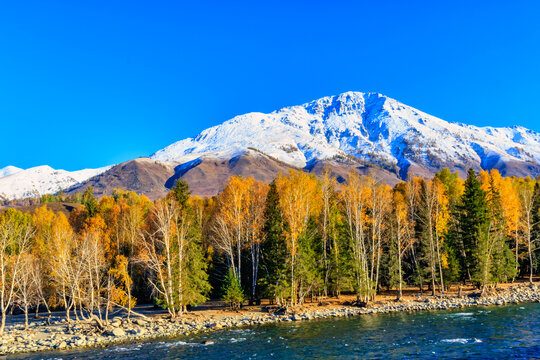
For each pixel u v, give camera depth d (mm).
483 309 44312
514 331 32062
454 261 57844
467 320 38062
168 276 46000
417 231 60375
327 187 57031
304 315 45531
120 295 47156
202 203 83938
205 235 66500
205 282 51125
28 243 58125
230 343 33406
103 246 59844
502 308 44156
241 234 55031
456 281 64625
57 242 48219
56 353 33188
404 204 61750
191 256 50562
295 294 49531
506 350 26594
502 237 60875
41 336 40844
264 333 37188
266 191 59375
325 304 53312
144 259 47938
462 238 58281
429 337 31797
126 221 70000
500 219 59594
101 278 52375
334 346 30500
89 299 46844
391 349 28656
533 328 32688
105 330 41000
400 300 53000
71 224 85562
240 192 53094
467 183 57531
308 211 55250
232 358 28609
